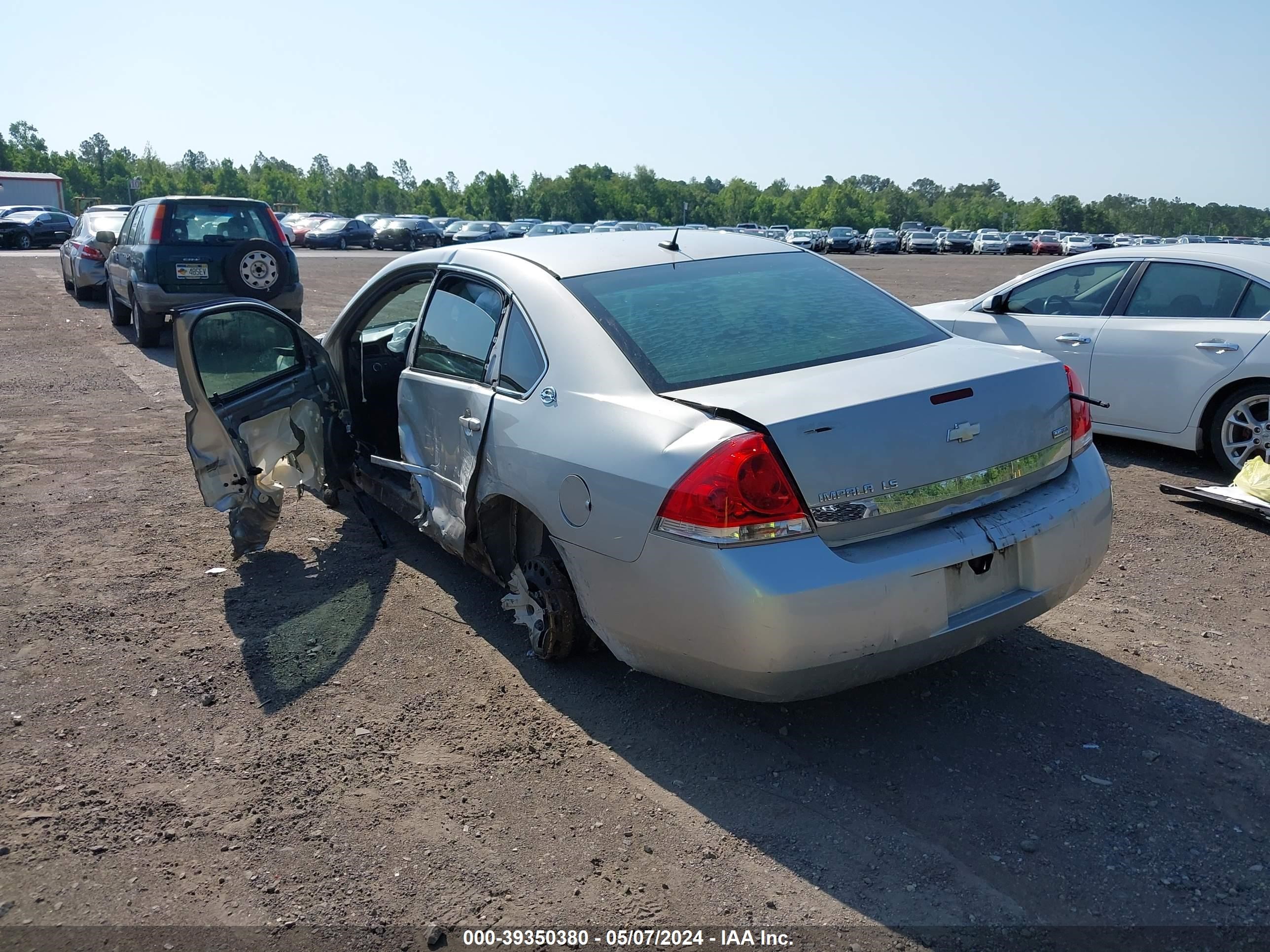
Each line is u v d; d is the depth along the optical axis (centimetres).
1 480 615
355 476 525
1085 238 7031
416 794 299
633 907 252
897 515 293
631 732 333
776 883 261
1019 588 320
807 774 308
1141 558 489
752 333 346
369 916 249
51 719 339
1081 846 272
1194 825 280
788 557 276
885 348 349
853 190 14675
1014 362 334
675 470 286
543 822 286
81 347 1178
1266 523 535
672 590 289
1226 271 616
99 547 502
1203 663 377
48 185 5709
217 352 431
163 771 310
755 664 279
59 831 281
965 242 6744
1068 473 343
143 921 247
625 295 361
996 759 315
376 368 521
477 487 379
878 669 294
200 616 422
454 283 427
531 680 368
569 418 328
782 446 276
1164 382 632
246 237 1155
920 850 272
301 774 309
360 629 409
